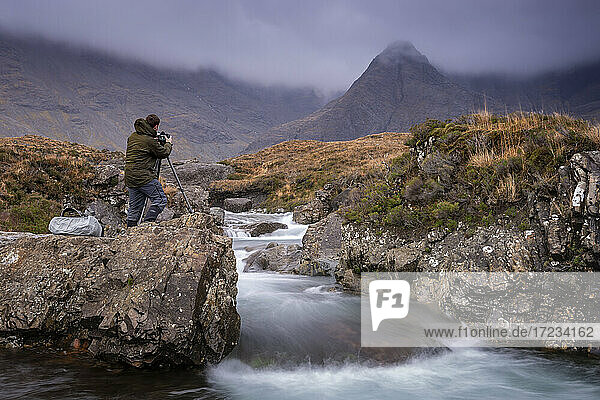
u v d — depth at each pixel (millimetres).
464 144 8625
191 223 7223
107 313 5504
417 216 8172
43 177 16656
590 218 6156
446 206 7703
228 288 6277
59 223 7195
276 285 9484
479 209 7438
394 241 8367
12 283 6363
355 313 7535
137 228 6438
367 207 9375
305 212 27141
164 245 6055
